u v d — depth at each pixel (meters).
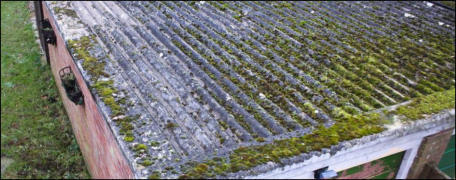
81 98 6.37
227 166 3.62
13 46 13.88
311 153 3.84
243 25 7.43
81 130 7.89
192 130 4.43
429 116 4.54
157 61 6.03
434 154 5.30
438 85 5.64
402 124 4.36
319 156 3.88
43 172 8.13
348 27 7.65
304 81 5.52
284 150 3.84
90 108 5.87
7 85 11.30
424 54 6.64
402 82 5.62
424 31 7.75
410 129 4.37
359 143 4.07
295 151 3.83
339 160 4.34
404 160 5.25
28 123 9.66
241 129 4.44
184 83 5.44
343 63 6.04
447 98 5.00
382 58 6.34
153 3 8.48
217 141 4.29
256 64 5.91
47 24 9.40
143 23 7.50
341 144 3.99
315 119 4.65
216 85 5.30
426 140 5.02
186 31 7.09
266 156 3.75
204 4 8.51
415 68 6.08
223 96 5.06
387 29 7.70
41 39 12.60
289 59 6.14
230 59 6.02
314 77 5.63
